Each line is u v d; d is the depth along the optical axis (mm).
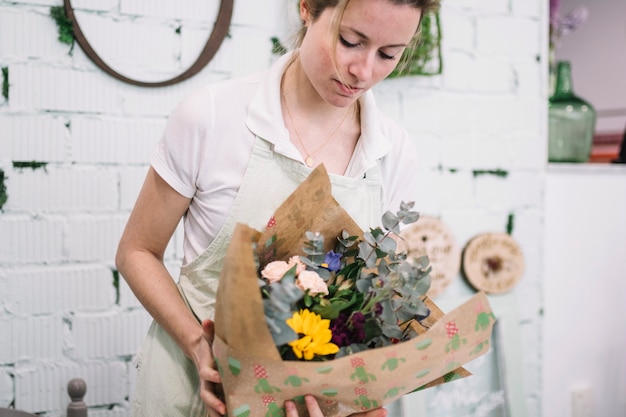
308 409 1007
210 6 1904
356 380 986
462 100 2244
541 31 2354
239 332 945
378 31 1049
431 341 1001
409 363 994
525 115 2350
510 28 2303
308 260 1068
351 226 1140
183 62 1887
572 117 2443
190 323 1174
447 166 2238
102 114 1819
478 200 2297
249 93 1223
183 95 1900
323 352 988
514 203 2354
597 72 2904
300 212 1086
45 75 1757
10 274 1755
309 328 989
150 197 1226
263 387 986
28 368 1786
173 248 1927
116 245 1858
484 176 2299
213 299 1240
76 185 1806
